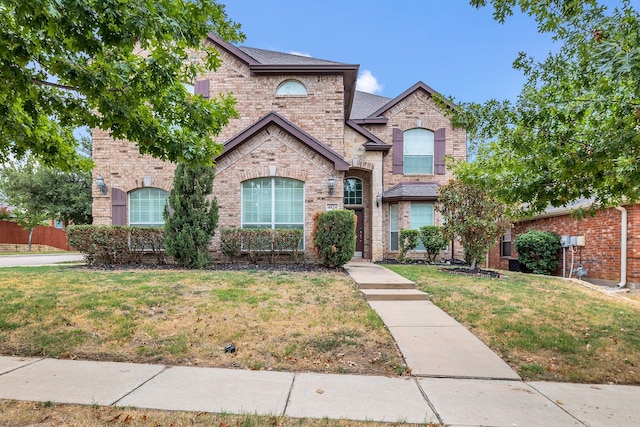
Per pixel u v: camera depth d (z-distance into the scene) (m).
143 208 12.91
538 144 4.29
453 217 10.73
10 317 5.50
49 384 3.62
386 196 15.27
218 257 11.66
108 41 3.39
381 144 14.90
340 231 10.03
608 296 8.17
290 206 11.82
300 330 5.30
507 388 3.77
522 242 12.82
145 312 5.89
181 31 3.92
